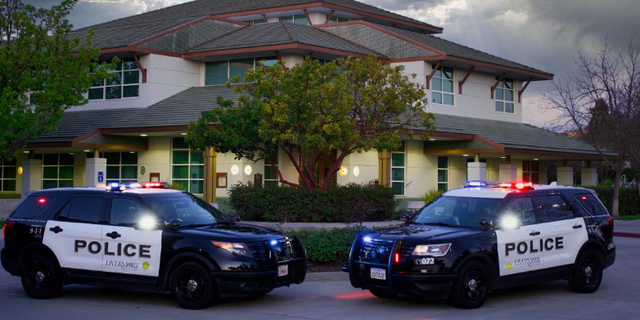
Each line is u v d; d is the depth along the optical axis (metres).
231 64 32.88
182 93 32.66
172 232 10.62
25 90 25.09
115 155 34.06
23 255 11.52
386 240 10.55
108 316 10.04
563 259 11.62
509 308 10.63
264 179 30.80
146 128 28.95
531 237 11.19
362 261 10.77
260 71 21.55
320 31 35.66
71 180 35.84
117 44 31.81
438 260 10.18
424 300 11.28
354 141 22.19
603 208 12.64
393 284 10.29
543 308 10.65
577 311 10.42
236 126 21.39
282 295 11.80
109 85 33.19
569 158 38.34
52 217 11.43
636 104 32.28
